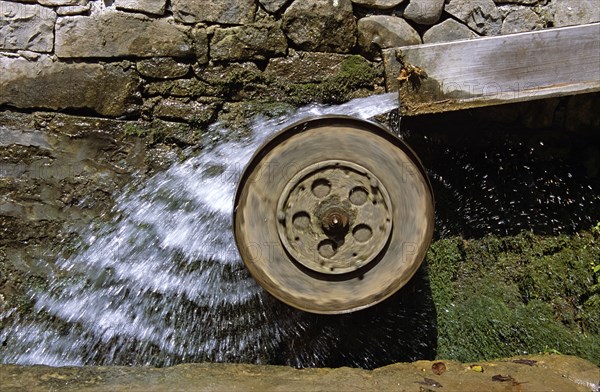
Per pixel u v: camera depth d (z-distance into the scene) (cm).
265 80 392
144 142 391
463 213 398
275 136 352
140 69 389
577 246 397
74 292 388
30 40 385
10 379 325
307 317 383
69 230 391
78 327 387
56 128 389
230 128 392
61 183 390
